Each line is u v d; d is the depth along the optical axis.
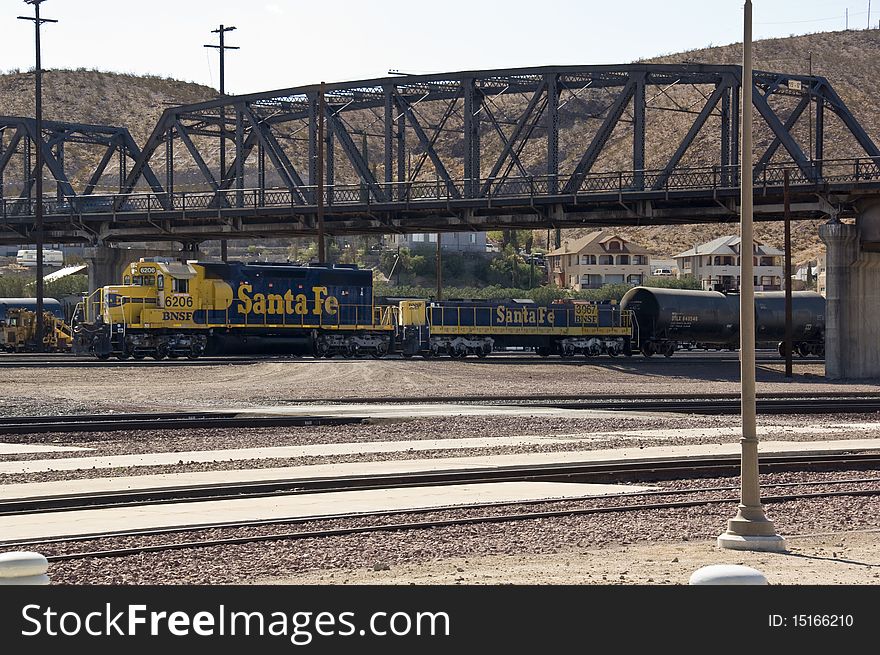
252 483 52.28
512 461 60.69
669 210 149.00
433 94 156.12
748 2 41.78
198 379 119.81
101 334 150.62
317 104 161.75
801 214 153.62
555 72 146.12
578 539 41.78
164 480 53.12
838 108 143.00
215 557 37.91
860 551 40.28
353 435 71.88
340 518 45.41
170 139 174.50
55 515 45.00
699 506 49.62
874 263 140.62
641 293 191.38
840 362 140.12
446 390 111.50
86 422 73.44
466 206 151.00
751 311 41.53
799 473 60.59
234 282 157.62
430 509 47.25
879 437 75.19
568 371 146.12
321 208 158.00
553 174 146.12
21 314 185.50
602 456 62.91
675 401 100.38
